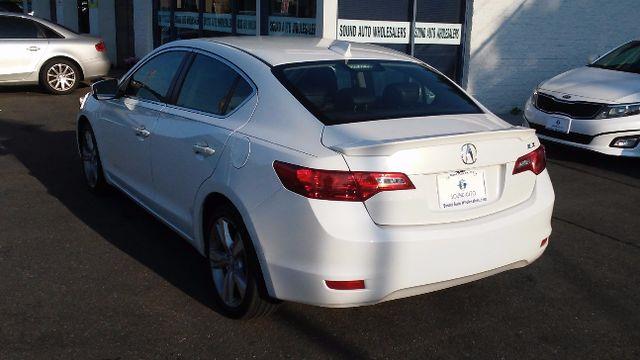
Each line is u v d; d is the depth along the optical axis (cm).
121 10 1628
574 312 399
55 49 1195
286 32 1009
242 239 354
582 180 713
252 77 388
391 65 430
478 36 1043
